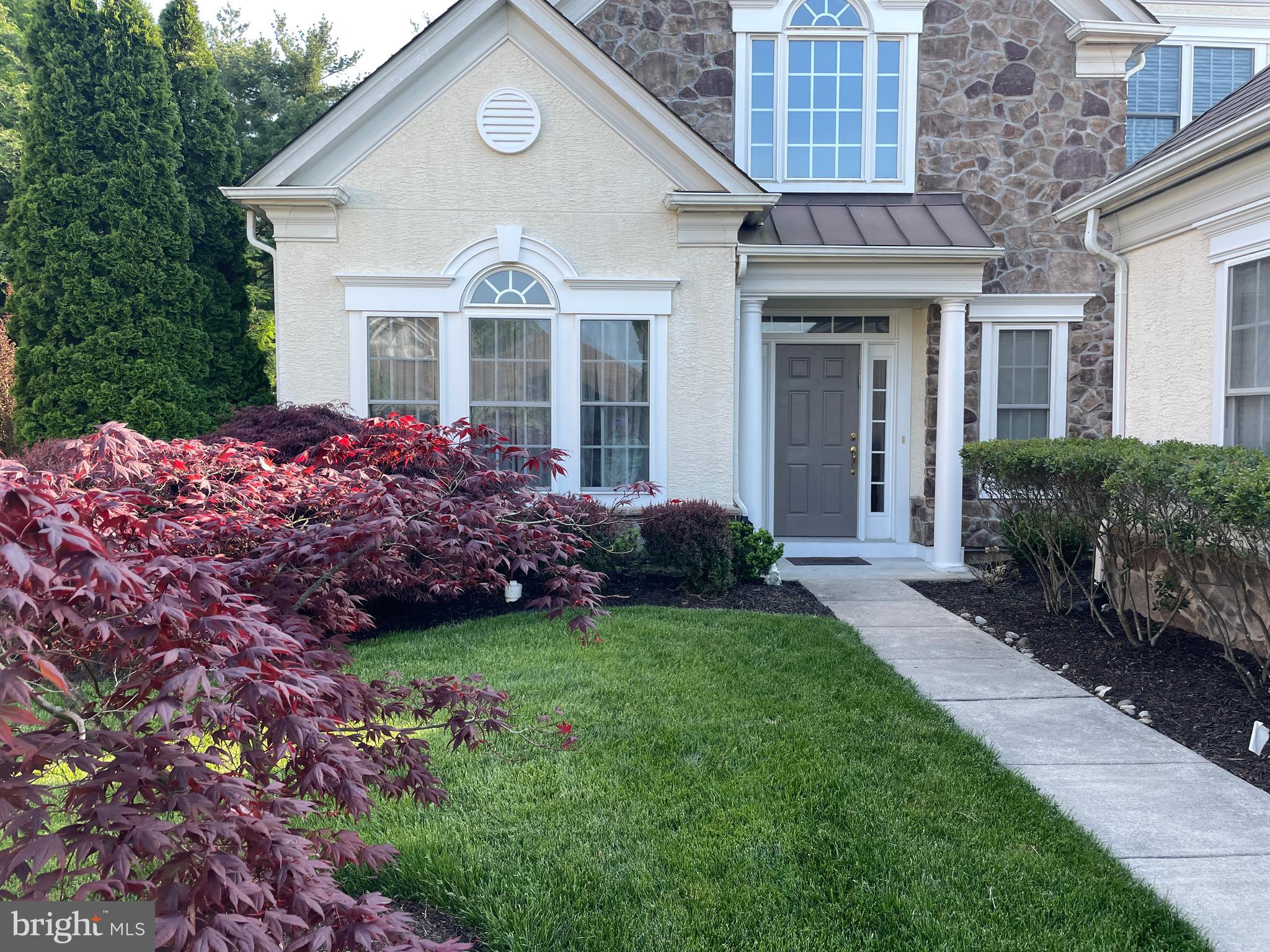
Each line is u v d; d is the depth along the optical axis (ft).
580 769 12.91
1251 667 17.97
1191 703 16.25
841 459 33.96
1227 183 19.17
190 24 44.14
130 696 6.47
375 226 27.02
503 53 26.81
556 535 10.68
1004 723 15.52
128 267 37.73
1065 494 21.49
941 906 9.42
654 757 13.42
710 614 23.21
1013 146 32.71
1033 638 21.42
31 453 24.63
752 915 9.29
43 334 37.86
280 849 5.92
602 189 27.35
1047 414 33.19
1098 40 32.09
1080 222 31.35
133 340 37.73
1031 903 9.47
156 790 5.76
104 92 37.76
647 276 27.55
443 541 9.18
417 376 27.43
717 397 27.91
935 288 29.17
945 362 29.66
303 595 8.61
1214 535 16.20
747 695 16.30
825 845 10.73
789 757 13.34
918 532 32.86
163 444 10.55
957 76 32.53
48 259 36.81
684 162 27.27
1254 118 16.38
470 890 9.79
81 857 5.12
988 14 32.42
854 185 32.78
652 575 28.04
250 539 9.53
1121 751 14.19
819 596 26.35
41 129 37.14
